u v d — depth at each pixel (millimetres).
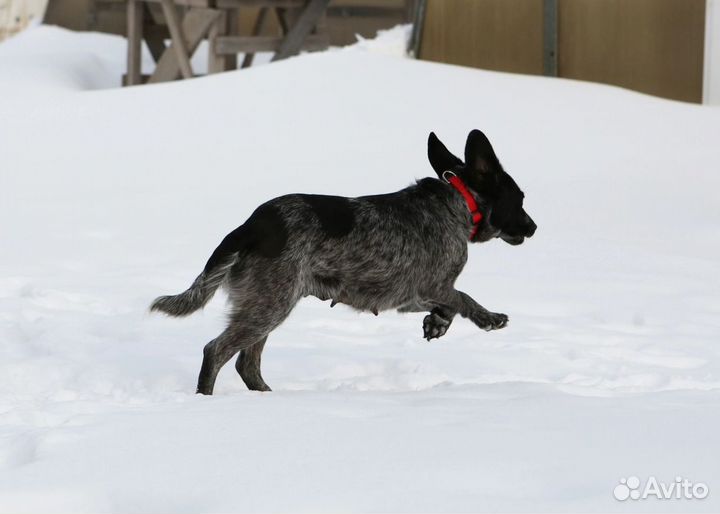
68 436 6840
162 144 21641
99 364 9625
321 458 6301
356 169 19719
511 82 25266
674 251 15672
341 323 11977
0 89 26688
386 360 10180
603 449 6457
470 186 9250
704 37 25109
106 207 17625
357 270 8805
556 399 7918
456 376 9906
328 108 23453
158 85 26000
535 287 13656
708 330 11938
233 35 29344
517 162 20078
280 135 22000
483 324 9273
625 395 8562
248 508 5590
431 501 5594
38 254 14797
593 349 11031
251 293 8609
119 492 5887
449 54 29719
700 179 19062
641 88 26344
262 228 8609
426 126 22328
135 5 29625
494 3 28609
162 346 10492
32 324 11086
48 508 5777
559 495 5730
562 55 27609
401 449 6469
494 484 5883
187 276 13664
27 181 19297
